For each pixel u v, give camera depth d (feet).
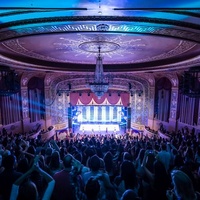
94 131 70.95
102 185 9.29
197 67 36.94
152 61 40.40
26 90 51.57
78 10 12.27
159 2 9.55
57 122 63.67
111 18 14.17
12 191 7.70
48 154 16.28
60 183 8.63
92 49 29.30
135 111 65.67
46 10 12.39
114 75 61.16
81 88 62.85
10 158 9.30
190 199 7.09
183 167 11.61
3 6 10.12
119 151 21.70
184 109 49.14
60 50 29.76
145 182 11.35
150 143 30.12
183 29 15.81
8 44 24.67
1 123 43.62
